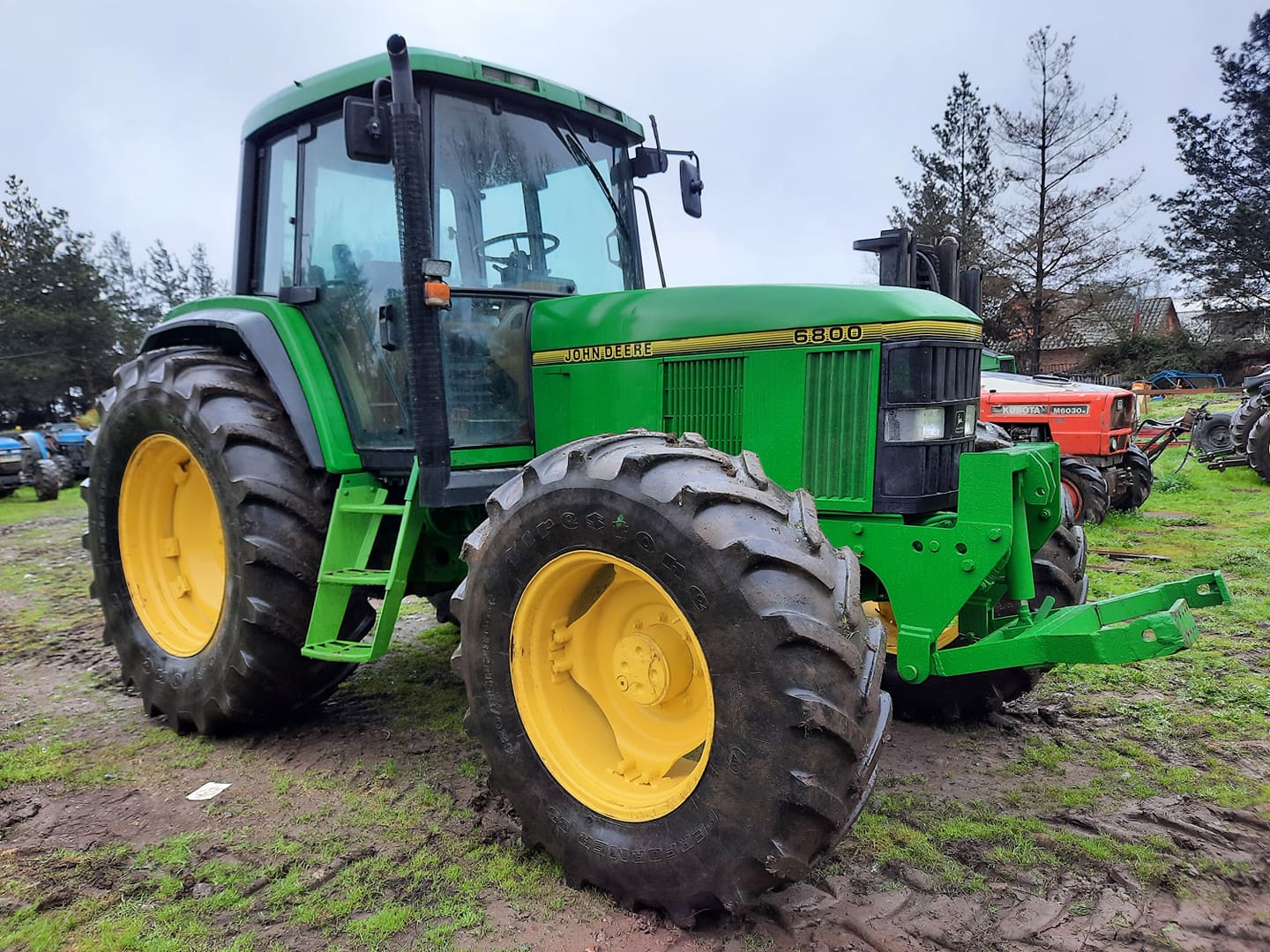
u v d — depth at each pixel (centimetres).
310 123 372
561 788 253
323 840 280
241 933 232
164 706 376
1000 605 357
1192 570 636
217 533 398
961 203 2644
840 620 216
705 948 224
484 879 257
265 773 333
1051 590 356
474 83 335
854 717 213
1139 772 328
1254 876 256
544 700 262
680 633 249
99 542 409
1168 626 227
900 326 277
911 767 335
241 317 381
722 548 216
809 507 243
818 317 289
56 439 1741
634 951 223
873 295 283
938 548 267
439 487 311
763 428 301
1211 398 2291
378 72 332
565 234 374
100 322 3117
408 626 551
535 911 241
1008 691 371
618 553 235
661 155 411
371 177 347
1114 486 898
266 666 344
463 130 338
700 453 245
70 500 1480
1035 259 2539
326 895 249
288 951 224
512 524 257
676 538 222
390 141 304
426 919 238
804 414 294
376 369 349
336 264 362
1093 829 286
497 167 347
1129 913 239
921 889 250
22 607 616
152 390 378
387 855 270
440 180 329
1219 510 933
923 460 281
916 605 273
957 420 293
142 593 402
